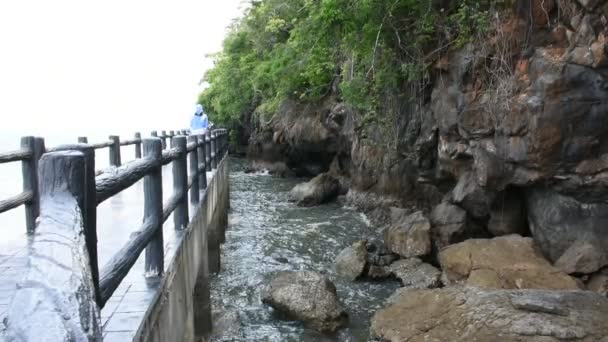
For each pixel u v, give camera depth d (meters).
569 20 6.67
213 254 8.96
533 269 6.64
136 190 9.46
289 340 6.45
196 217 5.77
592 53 6.23
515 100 7.14
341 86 11.54
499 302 5.46
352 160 16.58
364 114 12.70
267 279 8.77
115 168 2.56
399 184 13.41
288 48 16.33
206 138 9.70
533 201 7.78
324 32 10.30
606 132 6.49
